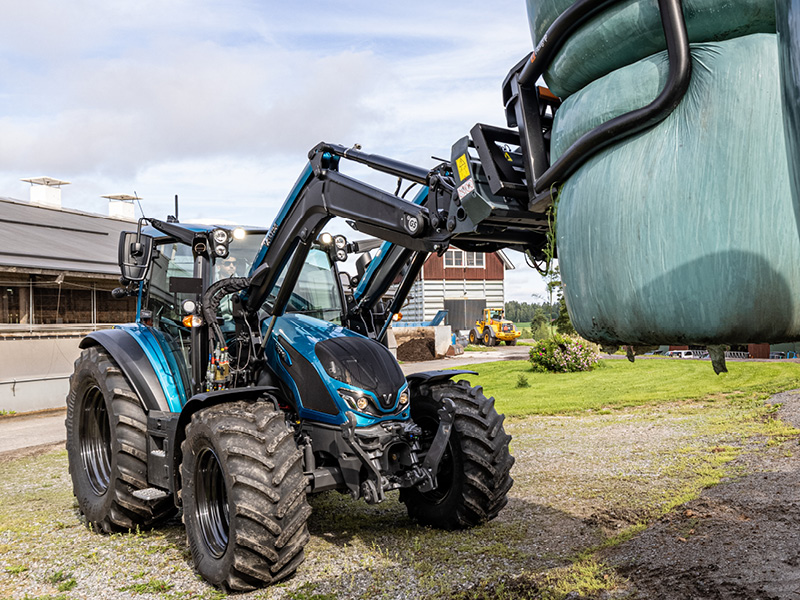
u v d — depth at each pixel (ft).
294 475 12.23
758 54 5.07
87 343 18.54
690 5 5.27
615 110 5.71
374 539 14.58
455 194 10.52
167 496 14.88
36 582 13.02
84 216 76.23
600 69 6.09
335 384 13.69
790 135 3.92
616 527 14.33
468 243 11.52
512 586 11.36
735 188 4.97
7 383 43.39
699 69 5.26
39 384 45.37
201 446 12.88
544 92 7.68
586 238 5.92
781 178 4.91
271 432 12.43
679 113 5.33
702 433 24.63
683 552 12.14
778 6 4.06
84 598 12.14
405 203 11.83
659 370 48.75
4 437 34.12
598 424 28.60
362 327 17.15
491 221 9.41
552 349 52.49
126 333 17.12
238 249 16.14
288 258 14.39
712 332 5.12
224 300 15.72
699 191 5.08
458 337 119.55
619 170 5.63
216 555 12.57
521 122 7.38
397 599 11.27
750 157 4.94
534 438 25.99
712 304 5.06
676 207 5.18
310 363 14.20
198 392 14.67
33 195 75.97
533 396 38.24
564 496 17.12
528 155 7.24
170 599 11.94
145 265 16.70
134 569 13.55
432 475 13.71
